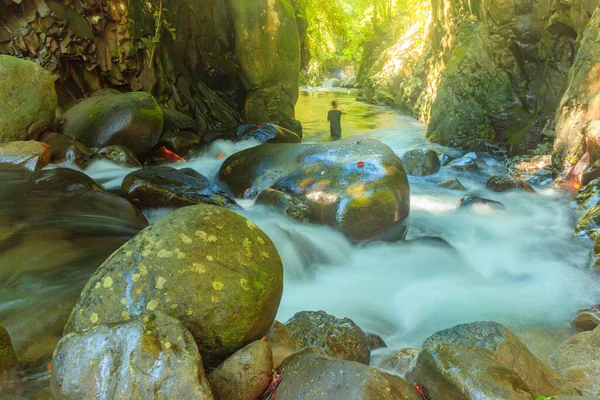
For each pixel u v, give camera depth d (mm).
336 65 39031
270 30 13086
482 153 12883
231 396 2688
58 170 6680
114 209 6207
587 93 8695
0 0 8641
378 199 6742
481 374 2721
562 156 9188
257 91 13414
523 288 5727
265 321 3055
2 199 6070
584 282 5758
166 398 2412
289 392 2688
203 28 13000
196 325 2809
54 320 3703
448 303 5352
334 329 3984
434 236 7488
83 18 9648
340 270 6242
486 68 13188
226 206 6941
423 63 20078
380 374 2674
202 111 12539
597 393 3293
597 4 9250
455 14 15570
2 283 4258
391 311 5191
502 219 8039
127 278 2879
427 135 15141
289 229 6566
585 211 7523
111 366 2504
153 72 11273
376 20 29891
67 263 4758
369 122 19000
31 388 2904
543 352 4406
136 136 8914
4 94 7781
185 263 2896
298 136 13375
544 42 11398
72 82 9852
